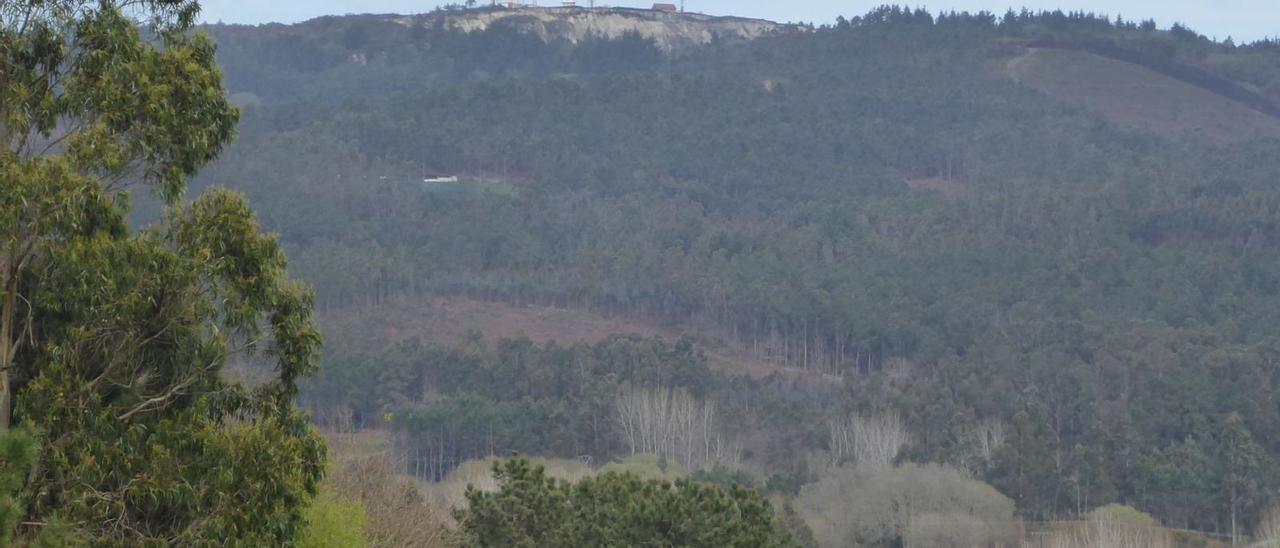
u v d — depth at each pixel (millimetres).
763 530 64125
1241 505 153000
